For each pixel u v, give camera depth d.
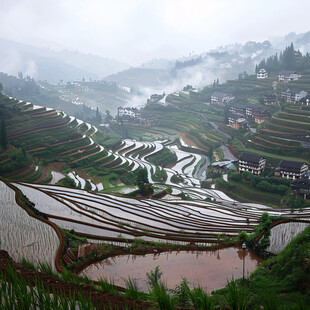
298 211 96.06
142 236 52.69
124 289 32.28
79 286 22.14
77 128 188.00
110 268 38.75
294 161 137.88
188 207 85.06
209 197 120.56
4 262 27.80
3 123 129.12
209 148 194.62
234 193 134.38
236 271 38.34
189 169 171.12
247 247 45.97
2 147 129.25
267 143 161.38
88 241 47.88
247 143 170.12
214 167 157.50
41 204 67.19
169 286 34.22
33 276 24.33
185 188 133.38
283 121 170.88
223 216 77.25
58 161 142.12
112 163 154.62
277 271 32.88
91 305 16.64
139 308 19.28
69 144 158.00
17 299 17.28
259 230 51.66
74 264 38.44
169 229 58.50
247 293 27.75
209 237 53.59
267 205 121.94
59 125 172.75
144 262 40.75
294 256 33.06
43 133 158.25
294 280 28.70
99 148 167.50
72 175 132.88
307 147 148.38
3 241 42.69
